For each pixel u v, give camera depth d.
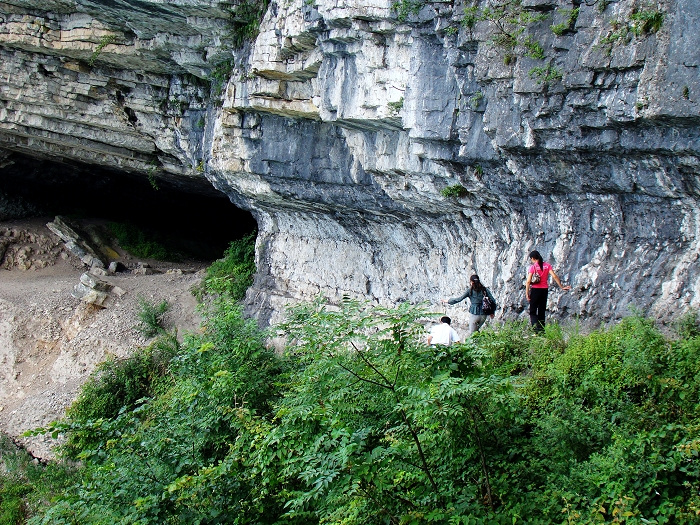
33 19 21.53
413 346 8.30
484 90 11.89
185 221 36.47
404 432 8.38
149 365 22.09
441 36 12.49
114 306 26.83
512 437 8.83
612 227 11.45
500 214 13.88
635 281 10.80
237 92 18.11
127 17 19.06
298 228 21.78
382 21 13.19
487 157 12.27
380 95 13.88
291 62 16.03
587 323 11.18
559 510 7.57
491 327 12.24
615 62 9.62
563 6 10.31
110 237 32.94
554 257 12.23
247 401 11.99
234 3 17.23
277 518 9.01
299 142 17.98
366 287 19.17
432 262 16.83
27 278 30.14
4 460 22.97
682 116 8.90
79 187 33.88
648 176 10.41
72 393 24.19
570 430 8.31
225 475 9.18
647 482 7.39
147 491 9.37
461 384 7.34
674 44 8.95
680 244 10.56
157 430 10.84
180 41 19.59
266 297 22.66
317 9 13.99
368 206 17.41
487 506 7.96
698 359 8.85
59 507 9.42
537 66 10.66
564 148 10.88
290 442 8.49
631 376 8.97
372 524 7.75
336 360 8.34
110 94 24.00
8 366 26.31
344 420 8.54
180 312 26.17
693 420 8.09
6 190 32.88
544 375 9.73
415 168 14.43
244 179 20.20
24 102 24.92
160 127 24.17
